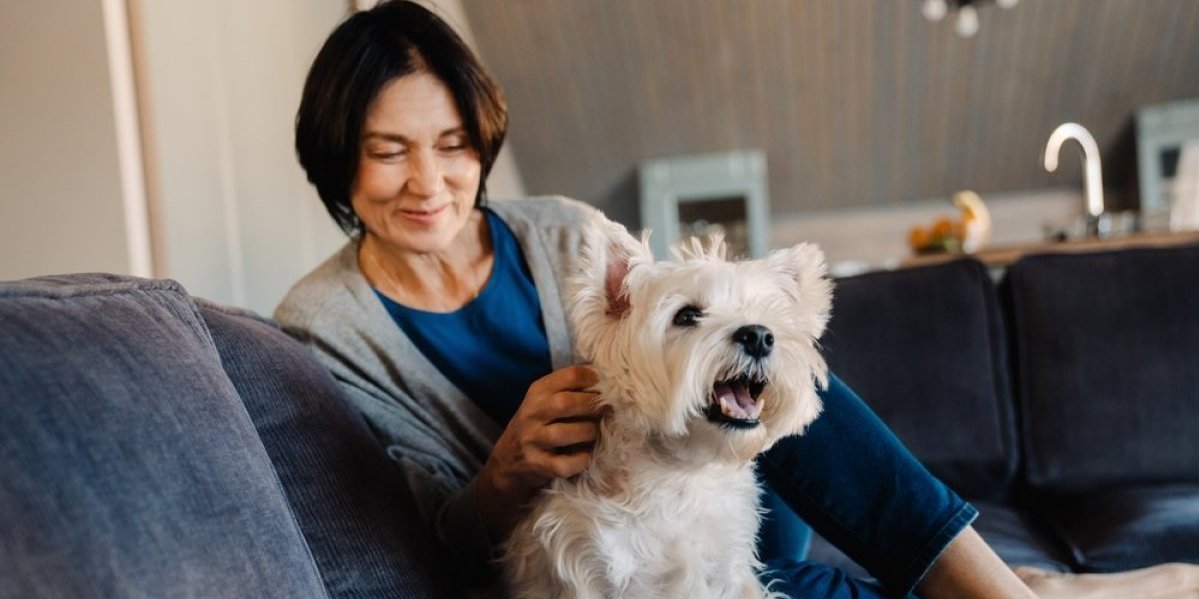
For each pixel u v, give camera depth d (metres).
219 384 0.86
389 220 1.33
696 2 4.86
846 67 5.26
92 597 0.59
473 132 1.32
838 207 6.32
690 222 5.89
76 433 0.65
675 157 5.86
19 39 1.59
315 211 2.47
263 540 0.79
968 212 4.26
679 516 1.12
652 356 1.07
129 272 1.60
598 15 4.92
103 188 1.60
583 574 1.09
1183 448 1.95
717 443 1.08
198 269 1.75
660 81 5.33
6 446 0.60
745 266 1.17
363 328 1.33
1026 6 4.92
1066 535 1.78
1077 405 2.00
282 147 2.24
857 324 2.12
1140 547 1.64
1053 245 3.42
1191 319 1.99
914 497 1.23
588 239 1.17
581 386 1.12
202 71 1.83
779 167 5.95
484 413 1.36
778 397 1.08
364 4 2.79
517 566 1.17
